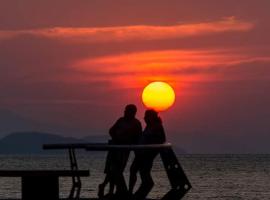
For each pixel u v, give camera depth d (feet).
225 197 415.03
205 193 447.83
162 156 105.09
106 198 107.55
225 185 541.34
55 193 98.84
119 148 98.68
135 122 111.75
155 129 107.24
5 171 98.84
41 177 98.78
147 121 107.96
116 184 106.83
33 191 98.78
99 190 109.60
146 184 107.86
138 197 108.17
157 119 107.86
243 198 408.26
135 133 111.45
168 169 104.78
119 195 107.14
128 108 111.86
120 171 106.22
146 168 107.45
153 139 107.14
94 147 99.14
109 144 106.73
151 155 107.04
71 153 107.96
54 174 98.27
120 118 112.57
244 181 608.60
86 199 106.32
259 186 526.16
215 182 591.78
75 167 107.96
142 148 98.78
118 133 111.14
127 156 106.63
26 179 98.94
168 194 104.78
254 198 408.26
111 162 109.19
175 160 104.63
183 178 104.37
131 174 108.06
